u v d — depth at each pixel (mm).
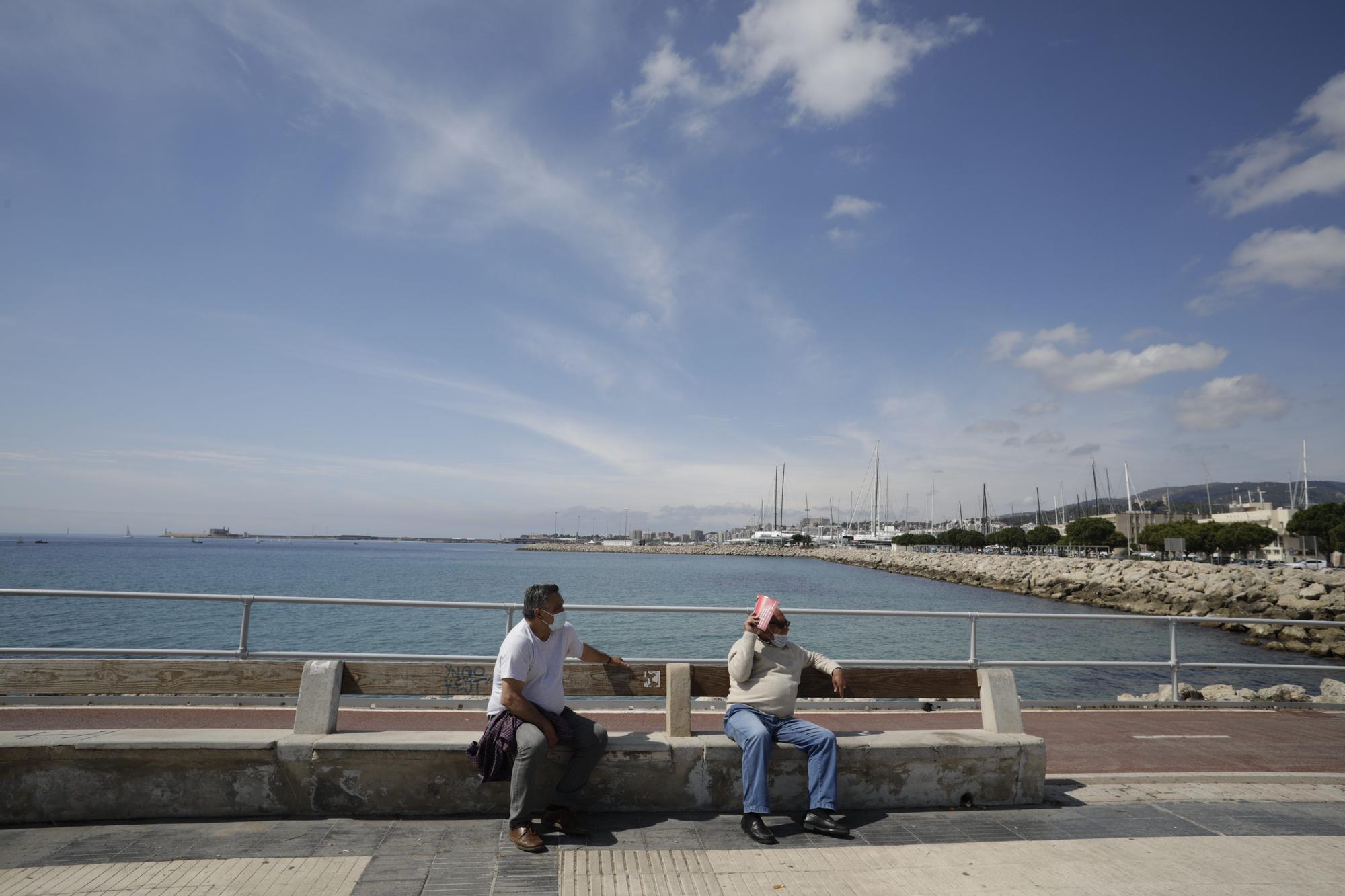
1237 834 5203
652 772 5406
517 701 4848
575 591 59219
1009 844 4938
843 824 5191
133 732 5250
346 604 7516
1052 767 7145
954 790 5676
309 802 5121
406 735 5371
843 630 30156
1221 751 7891
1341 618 35156
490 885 4156
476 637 24297
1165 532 82500
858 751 5555
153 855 4422
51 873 4137
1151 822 5426
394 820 5094
